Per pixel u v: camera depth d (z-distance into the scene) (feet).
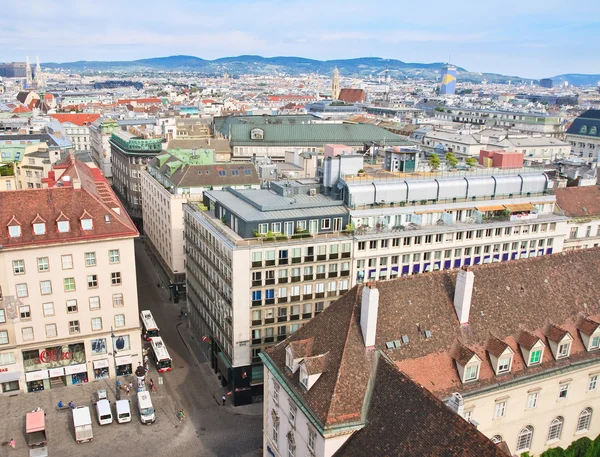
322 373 189.78
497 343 207.21
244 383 304.71
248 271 290.76
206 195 366.63
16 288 295.07
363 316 193.36
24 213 300.40
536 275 229.86
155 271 520.83
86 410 278.05
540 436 218.59
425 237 329.72
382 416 172.24
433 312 208.85
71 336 311.68
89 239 303.07
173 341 381.40
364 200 326.24
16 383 308.60
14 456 260.01
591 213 400.67
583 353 219.82
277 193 348.38
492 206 355.77
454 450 148.25
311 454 184.55
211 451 268.21
